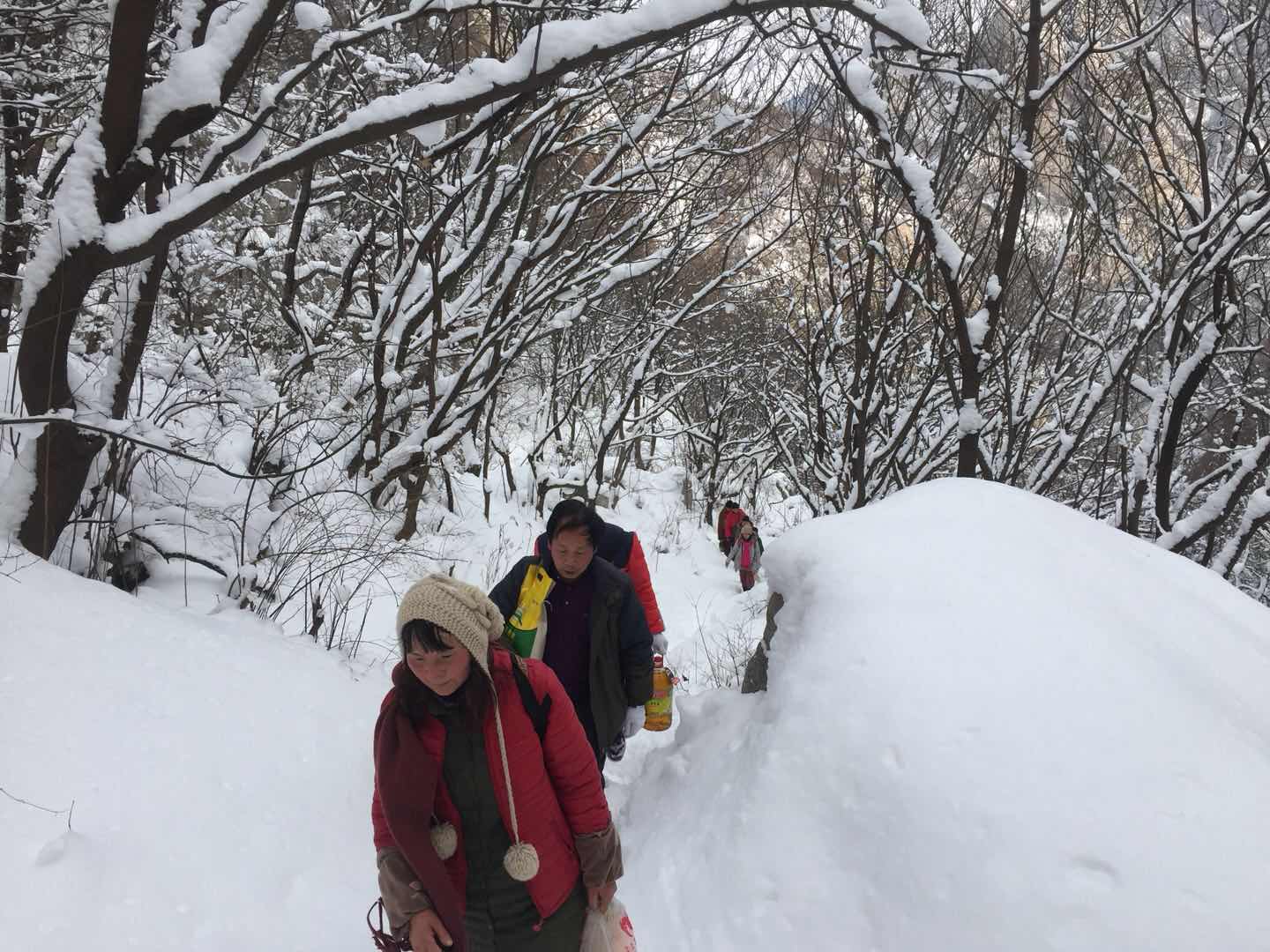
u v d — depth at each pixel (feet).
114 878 7.62
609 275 37.17
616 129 33.12
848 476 27.37
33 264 14.48
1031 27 18.42
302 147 15.06
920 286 23.22
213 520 18.66
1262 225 21.62
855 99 18.20
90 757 8.96
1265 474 25.62
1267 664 9.34
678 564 45.11
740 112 29.45
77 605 12.14
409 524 31.04
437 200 36.01
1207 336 23.26
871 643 9.25
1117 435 23.48
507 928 6.55
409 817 6.03
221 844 8.74
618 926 6.85
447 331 35.86
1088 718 7.60
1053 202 26.73
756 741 9.87
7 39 22.22
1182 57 25.84
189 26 16.67
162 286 24.81
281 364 30.09
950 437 27.09
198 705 10.87
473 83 15.33
